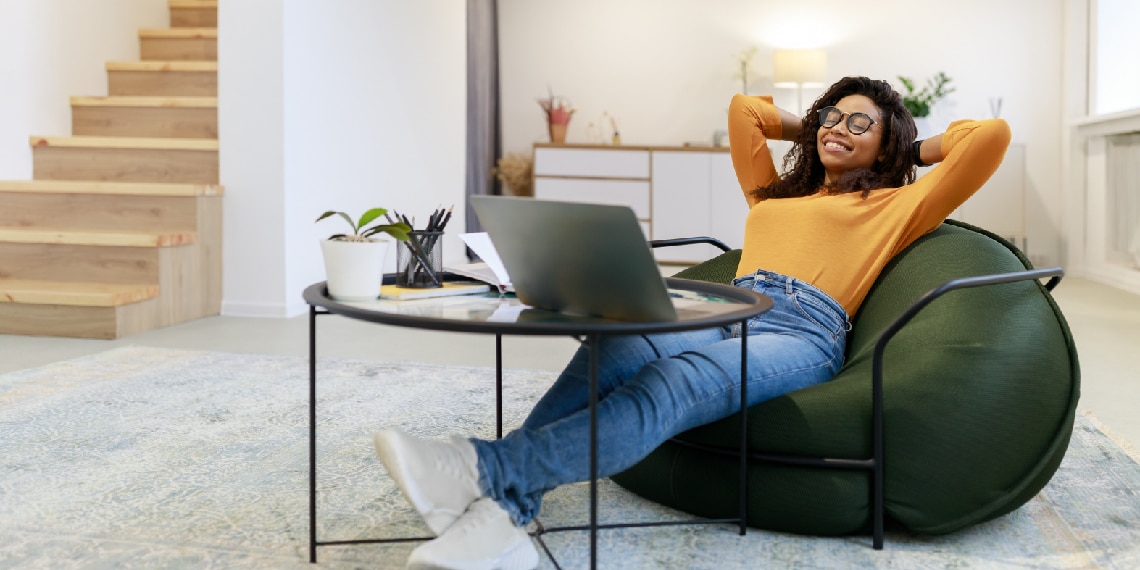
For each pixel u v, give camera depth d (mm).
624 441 1535
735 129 2375
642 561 1600
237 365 3311
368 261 1613
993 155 1952
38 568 1561
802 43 7949
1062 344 1801
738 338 1852
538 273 1513
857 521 1677
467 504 1466
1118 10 6430
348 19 5059
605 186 7758
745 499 1692
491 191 8148
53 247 4211
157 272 4117
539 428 1582
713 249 7730
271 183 4457
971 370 1704
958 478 1663
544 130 8312
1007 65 7547
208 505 1873
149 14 5766
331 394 2871
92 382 3004
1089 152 6836
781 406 1714
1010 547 1672
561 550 1648
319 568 1562
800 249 2031
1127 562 1602
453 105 6672
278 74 4406
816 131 2170
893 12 7754
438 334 4160
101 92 5328
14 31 4699
